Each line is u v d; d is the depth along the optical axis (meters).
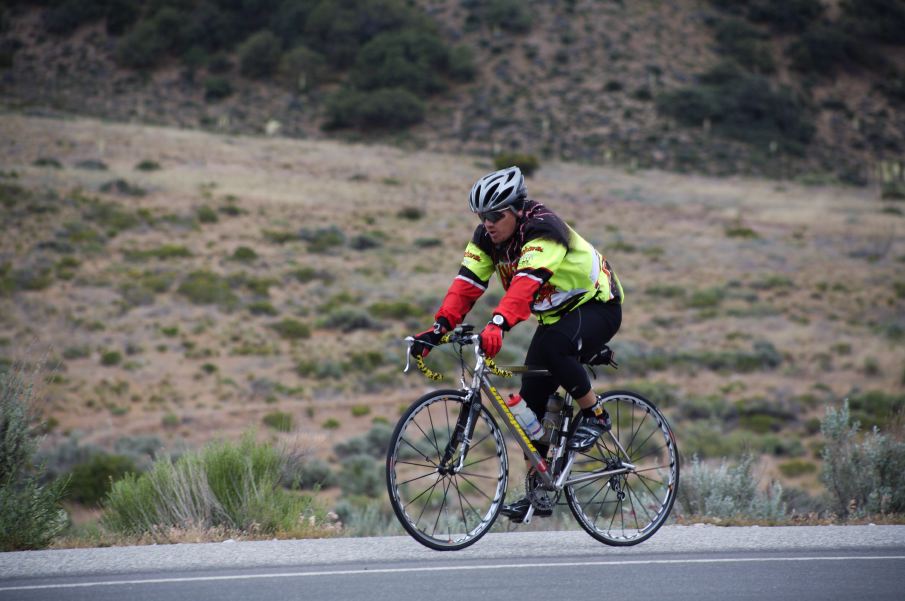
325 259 81.12
